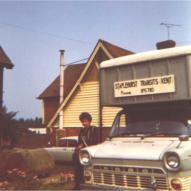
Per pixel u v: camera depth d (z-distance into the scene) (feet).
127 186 19.58
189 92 20.48
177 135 20.47
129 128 22.85
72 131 73.82
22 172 32.81
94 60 71.00
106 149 21.30
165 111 22.13
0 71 70.90
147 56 22.49
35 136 71.87
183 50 20.85
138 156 19.25
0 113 54.85
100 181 20.81
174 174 17.90
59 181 32.40
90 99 71.77
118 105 24.20
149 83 22.29
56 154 41.83
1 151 34.91
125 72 23.61
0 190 28.91
